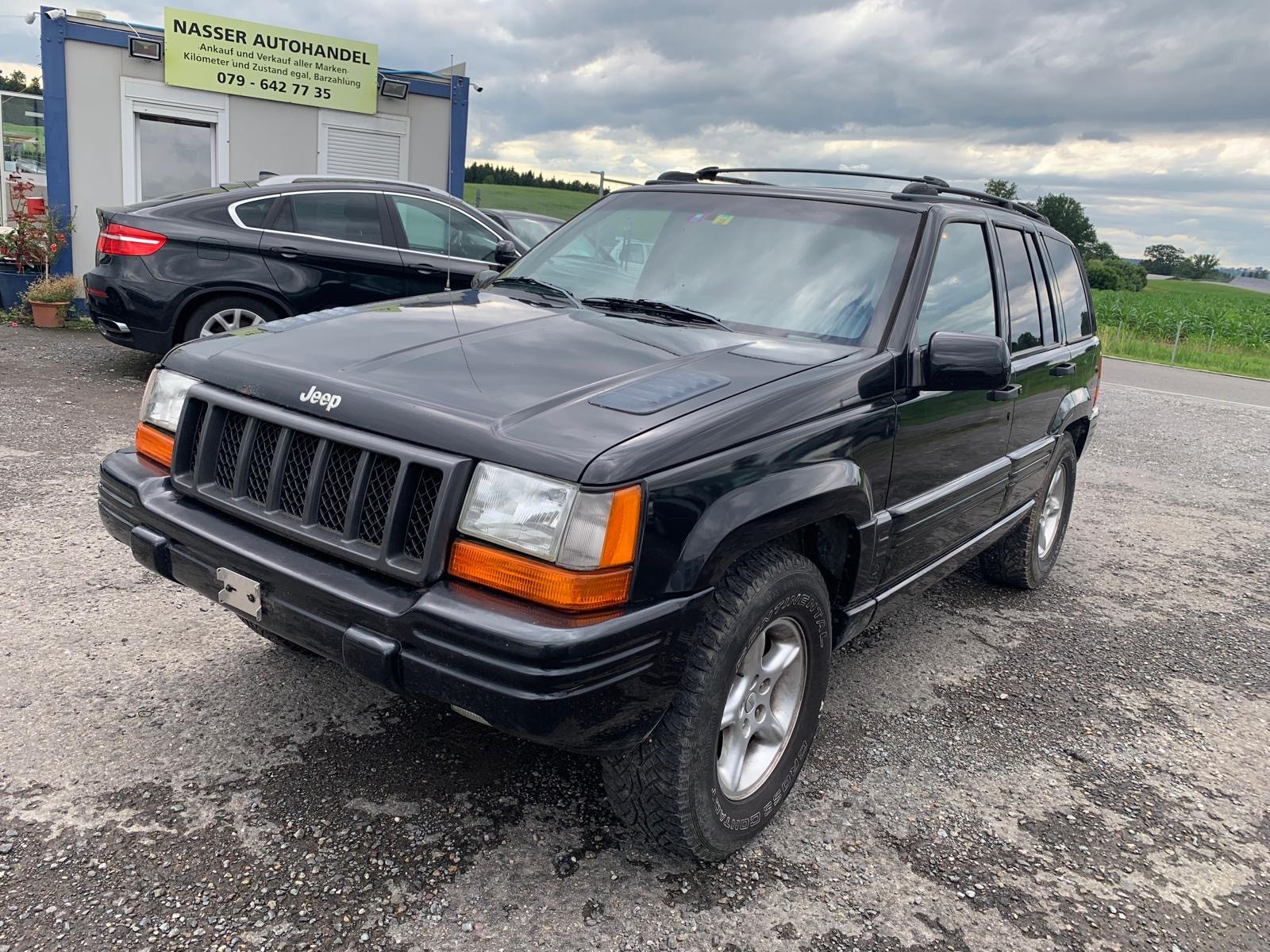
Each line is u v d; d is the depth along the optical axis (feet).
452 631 6.70
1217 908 8.57
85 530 14.55
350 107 38.88
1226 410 42.47
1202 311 129.59
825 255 10.74
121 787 8.63
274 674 10.89
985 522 13.02
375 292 24.61
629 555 6.77
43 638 11.18
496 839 8.46
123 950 6.81
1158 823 9.85
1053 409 14.84
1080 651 14.24
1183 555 19.74
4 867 7.49
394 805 8.77
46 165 34.81
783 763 8.94
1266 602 17.20
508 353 8.62
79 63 34.22
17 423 20.22
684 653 7.26
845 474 8.62
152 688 10.36
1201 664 14.15
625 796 7.80
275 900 7.45
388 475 7.28
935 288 10.78
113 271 22.44
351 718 10.14
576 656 6.52
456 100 40.98
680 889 8.09
